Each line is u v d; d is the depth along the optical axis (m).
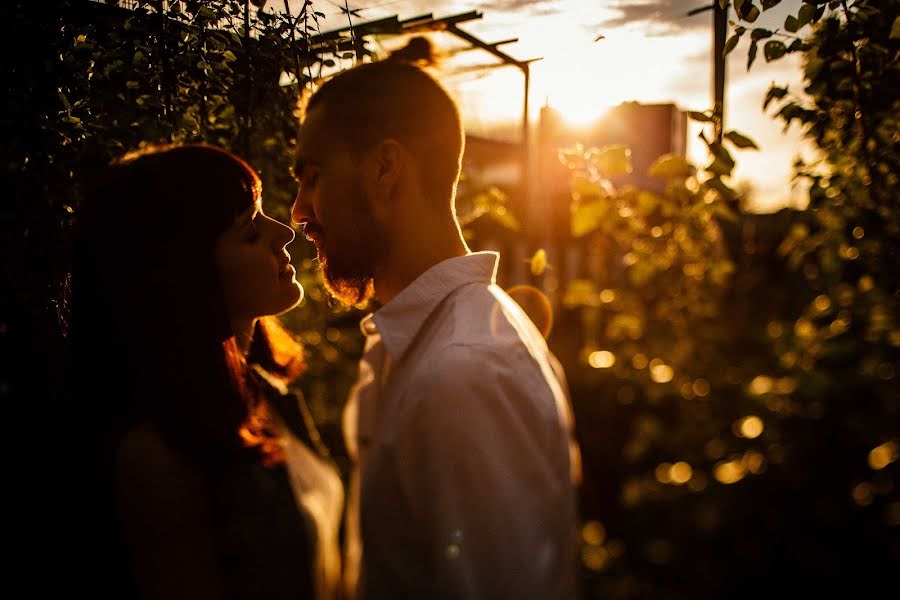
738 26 1.62
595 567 4.22
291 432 1.38
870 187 1.83
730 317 4.49
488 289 1.17
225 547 1.02
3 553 1.03
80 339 1.07
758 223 4.54
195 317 1.04
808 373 3.48
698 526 4.15
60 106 1.53
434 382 0.97
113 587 0.96
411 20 2.09
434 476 0.94
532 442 0.97
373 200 1.17
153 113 1.59
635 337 4.05
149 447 0.96
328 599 1.23
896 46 1.57
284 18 1.69
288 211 2.02
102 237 1.05
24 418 1.40
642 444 4.40
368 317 1.32
